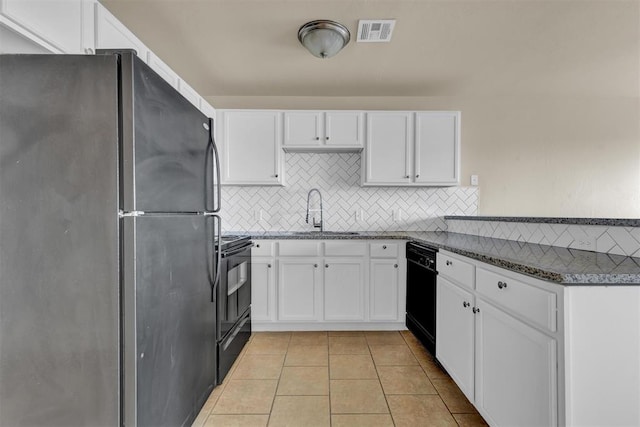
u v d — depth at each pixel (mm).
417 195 3125
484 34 2068
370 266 2582
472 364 1468
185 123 1331
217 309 1790
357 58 2365
